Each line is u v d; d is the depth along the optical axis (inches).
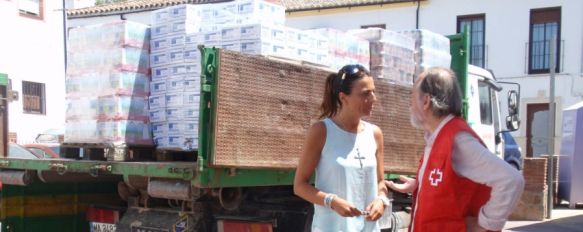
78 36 206.4
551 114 438.3
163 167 164.6
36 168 203.8
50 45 641.6
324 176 125.7
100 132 197.6
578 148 474.3
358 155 127.1
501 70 775.7
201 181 155.6
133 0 930.1
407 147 225.0
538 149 666.2
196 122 189.3
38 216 227.1
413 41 244.7
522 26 764.6
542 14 759.1
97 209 213.9
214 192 165.5
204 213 175.6
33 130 618.5
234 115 161.6
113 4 908.6
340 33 211.6
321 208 126.2
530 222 411.5
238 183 165.3
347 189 125.0
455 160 107.3
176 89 194.4
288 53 190.5
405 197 240.5
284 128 176.6
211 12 200.2
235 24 192.5
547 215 430.3
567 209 483.5
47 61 638.5
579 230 375.6
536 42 762.8
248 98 165.8
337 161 124.7
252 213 185.5
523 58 764.0
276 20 204.1
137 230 185.0
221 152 157.8
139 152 203.9
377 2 823.7
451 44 280.8
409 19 819.4
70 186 234.1
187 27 195.0
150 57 202.7
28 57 615.8
